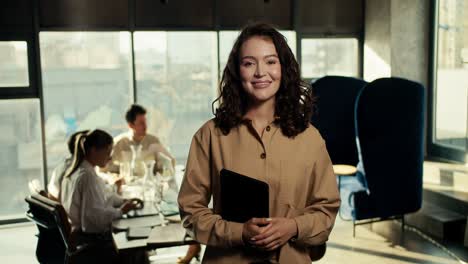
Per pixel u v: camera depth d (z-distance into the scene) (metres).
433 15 6.01
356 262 4.31
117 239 2.92
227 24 6.19
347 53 6.67
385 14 6.17
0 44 5.48
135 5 5.86
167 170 4.02
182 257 4.32
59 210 2.94
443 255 4.37
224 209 1.36
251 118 1.41
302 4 6.42
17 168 5.75
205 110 6.26
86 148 3.49
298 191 1.38
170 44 6.04
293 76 1.40
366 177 4.68
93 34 5.80
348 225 5.34
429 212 4.96
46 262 3.11
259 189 1.27
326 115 5.65
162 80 6.09
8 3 5.45
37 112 5.70
